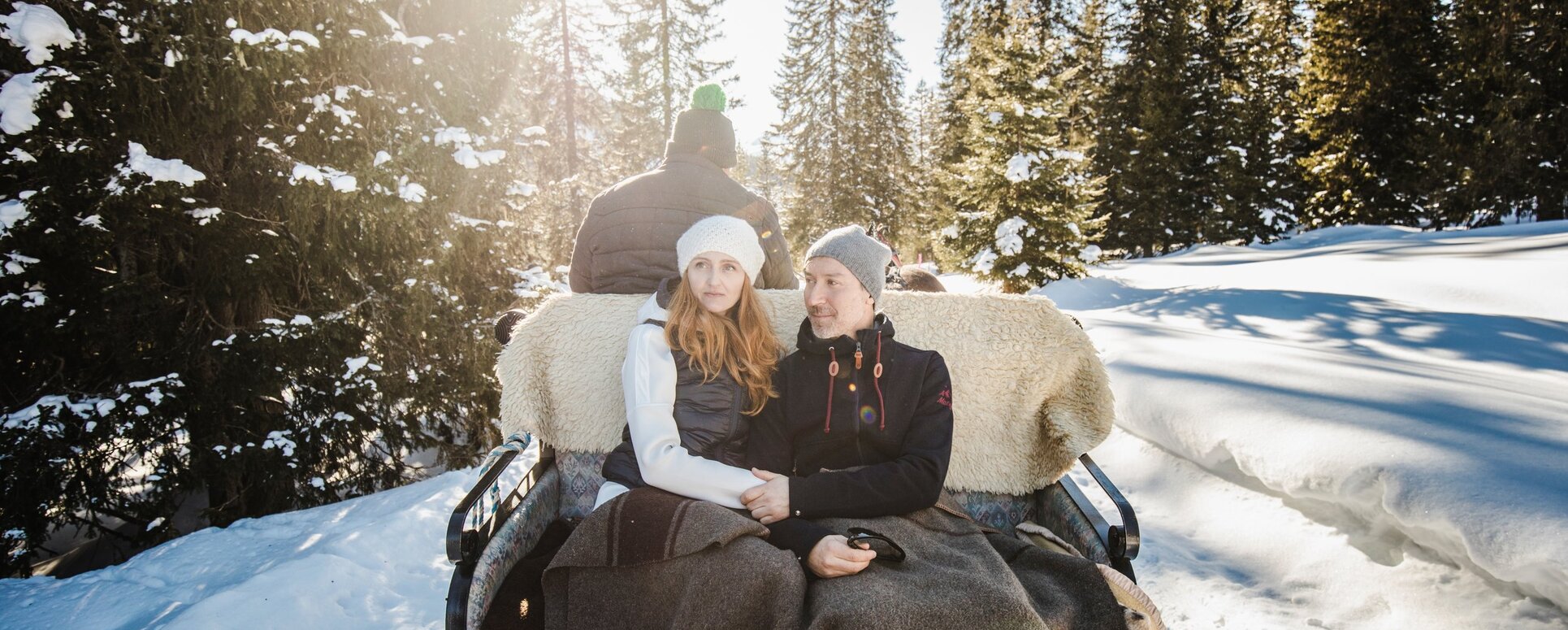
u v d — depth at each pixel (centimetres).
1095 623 150
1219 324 807
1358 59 1905
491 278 700
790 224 2492
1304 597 256
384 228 576
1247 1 2312
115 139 488
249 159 543
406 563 337
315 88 573
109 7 483
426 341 630
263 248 543
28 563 486
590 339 224
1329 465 284
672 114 2095
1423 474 252
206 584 329
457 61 666
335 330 565
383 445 676
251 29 542
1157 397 417
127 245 520
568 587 164
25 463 468
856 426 190
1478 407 318
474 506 175
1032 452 218
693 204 252
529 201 749
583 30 2028
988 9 2011
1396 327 661
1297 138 2231
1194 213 2008
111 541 637
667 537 158
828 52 2473
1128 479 388
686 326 193
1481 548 218
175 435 541
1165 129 2009
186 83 493
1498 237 1081
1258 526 301
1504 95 1591
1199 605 264
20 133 437
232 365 528
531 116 1873
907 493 174
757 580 148
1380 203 1984
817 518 176
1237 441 336
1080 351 214
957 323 224
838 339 196
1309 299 833
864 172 2386
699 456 182
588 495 222
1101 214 2059
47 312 489
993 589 146
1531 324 610
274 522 415
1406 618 228
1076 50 2045
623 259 252
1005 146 1264
